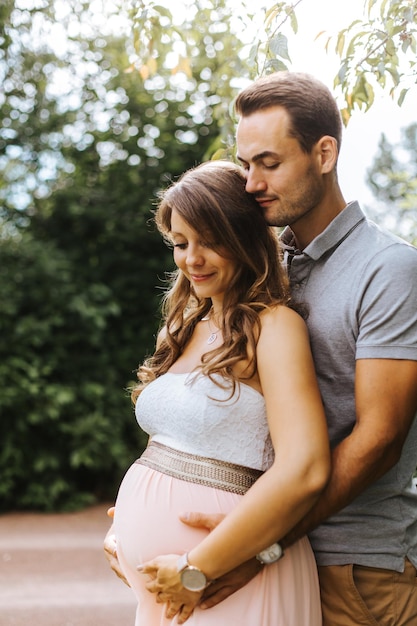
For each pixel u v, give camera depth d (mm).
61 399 8359
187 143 9820
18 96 8953
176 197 2018
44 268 8789
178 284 2262
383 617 2033
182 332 2182
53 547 6648
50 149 9477
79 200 9648
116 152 9750
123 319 9492
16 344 8484
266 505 1787
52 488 8344
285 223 2051
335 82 2555
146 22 3223
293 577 1946
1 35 5457
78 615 4793
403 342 1910
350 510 2047
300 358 1897
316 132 1994
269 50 2559
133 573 2074
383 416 1891
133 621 4691
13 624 4594
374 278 1956
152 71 3383
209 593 1885
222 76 3525
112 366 9188
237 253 2016
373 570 2035
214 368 1941
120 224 9578
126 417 9133
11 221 9438
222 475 1947
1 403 8172
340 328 2002
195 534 1944
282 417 1849
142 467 2084
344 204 2129
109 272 9539
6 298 8555
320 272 2074
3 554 6383
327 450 1827
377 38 2498
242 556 1812
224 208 1996
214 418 1940
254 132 1994
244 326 1965
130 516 2043
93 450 8570
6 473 8312
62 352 8703
